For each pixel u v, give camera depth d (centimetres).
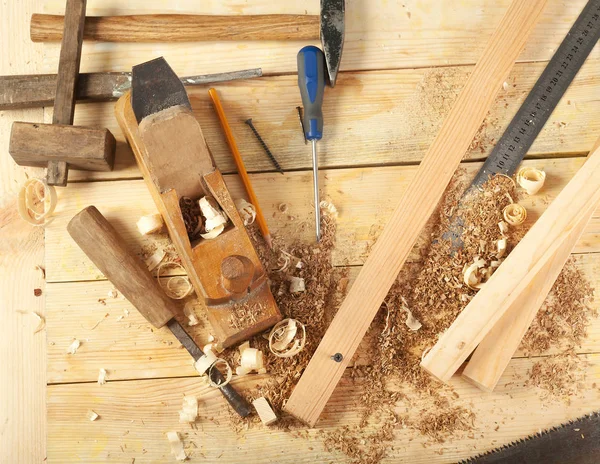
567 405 77
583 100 81
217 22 80
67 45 77
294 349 75
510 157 80
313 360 73
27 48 81
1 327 78
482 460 75
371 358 77
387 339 77
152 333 78
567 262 79
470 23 82
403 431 76
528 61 82
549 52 82
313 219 80
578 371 77
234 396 75
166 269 79
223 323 72
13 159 77
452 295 78
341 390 77
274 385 76
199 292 72
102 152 74
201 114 80
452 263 78
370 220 80
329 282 79
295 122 81
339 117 81
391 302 78
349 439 76
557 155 81
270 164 80
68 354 77
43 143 74
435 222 79
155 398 77
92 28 79
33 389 78
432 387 77
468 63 82
